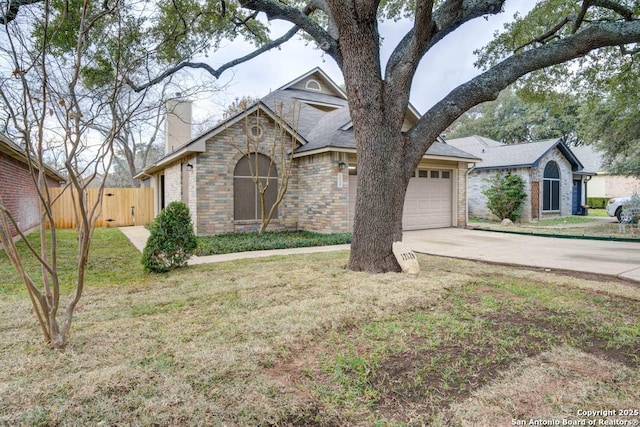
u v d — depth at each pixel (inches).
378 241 236.2
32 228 533.3
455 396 95.0
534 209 665.0
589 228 535.5
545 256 307.0
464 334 135.2
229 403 90.3
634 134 530.0
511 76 234.7
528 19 348.8
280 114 466.3
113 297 183.9
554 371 106.5
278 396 93.7
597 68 377.7
